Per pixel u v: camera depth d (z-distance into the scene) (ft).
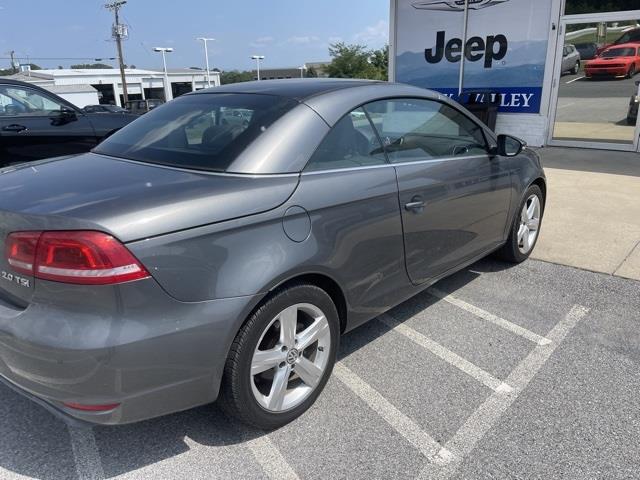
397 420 8.45
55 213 6.43
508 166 13.14
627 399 8.87
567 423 8.31
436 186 10.48
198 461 7.61
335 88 9.57
